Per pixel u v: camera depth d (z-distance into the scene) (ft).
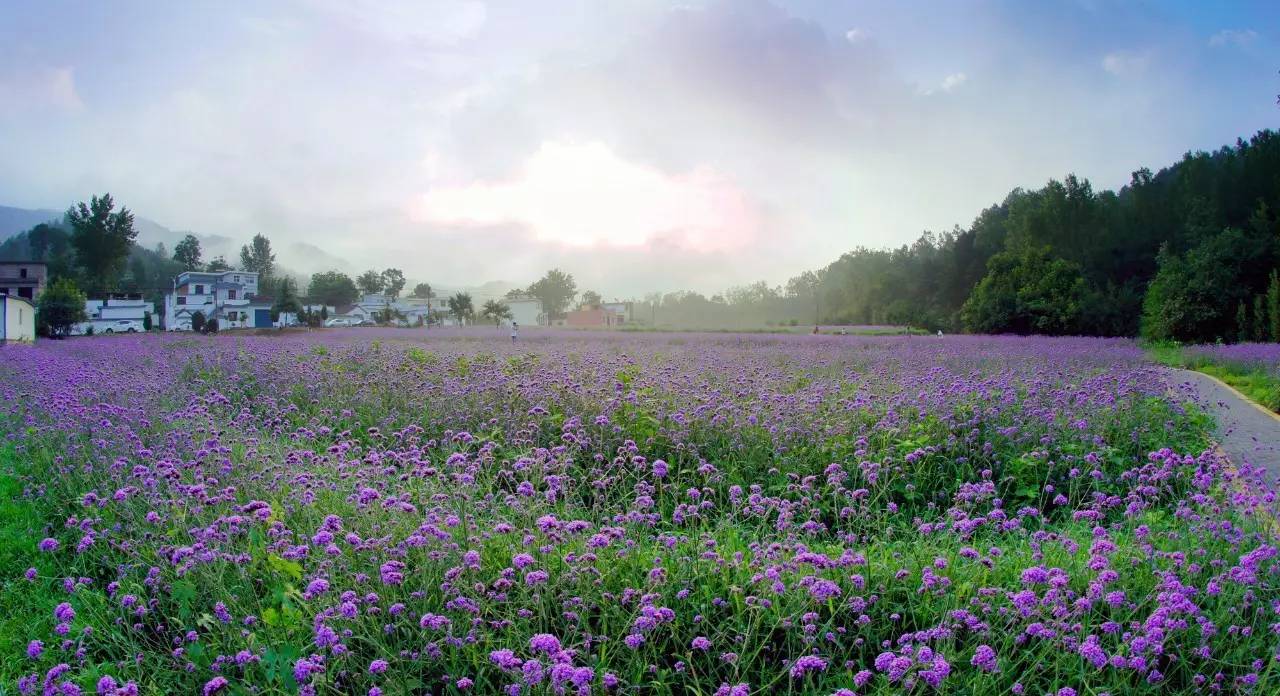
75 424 28.60
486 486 21.48
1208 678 12.78
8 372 50.70
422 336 148.87
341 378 40.93
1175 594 13.35
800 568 14.76
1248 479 23.34
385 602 14.12
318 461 23.30
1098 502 21.18
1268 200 196.34
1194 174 218.59
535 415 29.12
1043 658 12.78
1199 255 139.23
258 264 551.18
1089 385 40.22
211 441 24.08
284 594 13.61
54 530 20.98
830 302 335.67
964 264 264.52
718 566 15.65
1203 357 81.71
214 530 16.39
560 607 14.67
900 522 20.74
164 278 471.62
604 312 380.78
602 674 12.41
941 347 96.17
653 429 27.58
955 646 14.25
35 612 16.11
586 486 23.79
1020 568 16.12
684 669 13.34
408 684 12.52
